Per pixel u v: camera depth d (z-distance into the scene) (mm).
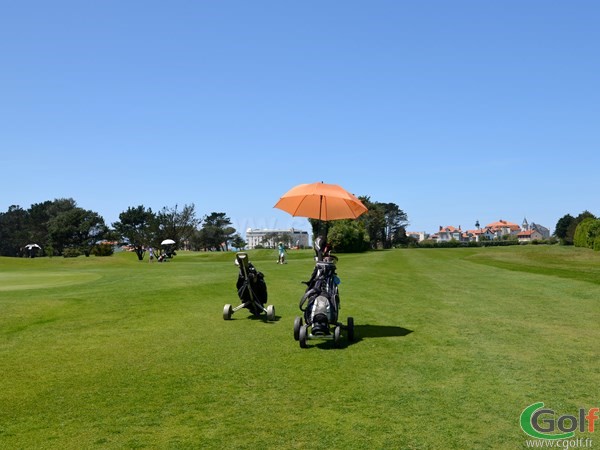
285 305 14953
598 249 52406
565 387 7195
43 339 10258
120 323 11906
